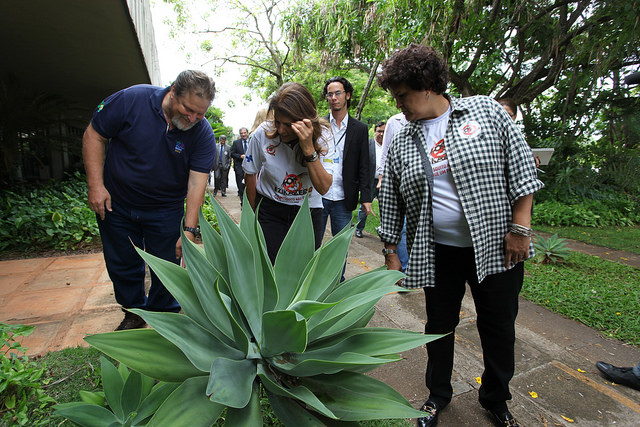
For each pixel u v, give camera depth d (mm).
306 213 1300
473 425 1766
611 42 6812
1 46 5574
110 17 4410
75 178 8961
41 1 3969
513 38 7723
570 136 9578
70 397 1720
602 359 2428
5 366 1619
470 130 1497
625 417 1859
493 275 1564
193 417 856
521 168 1479
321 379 1052
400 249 3592
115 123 2004
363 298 1039
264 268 1063
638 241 6504
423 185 1607
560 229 7551
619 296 3512
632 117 9250
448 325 1742
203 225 1197
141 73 7383
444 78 1486
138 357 924
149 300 2430
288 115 1836
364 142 3145
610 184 9859
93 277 3484
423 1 5727
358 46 7555
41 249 4379
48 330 2439
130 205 2152
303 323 872
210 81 1877
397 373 2152
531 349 2521
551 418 1833
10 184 7344
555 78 7855
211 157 2240
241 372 958
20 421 1466
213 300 1062
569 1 6902
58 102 7914
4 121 6863
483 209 1486
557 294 3506
